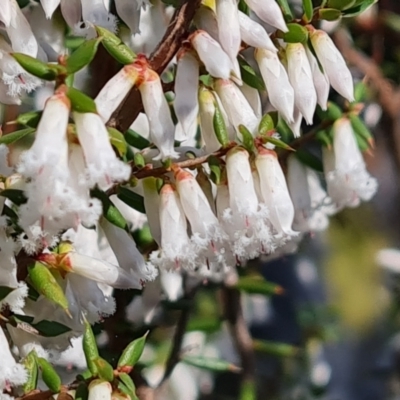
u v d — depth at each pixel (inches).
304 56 10.0
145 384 12.0
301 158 11.3
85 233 10.5
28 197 9.2
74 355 11.1
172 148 9.7
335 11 10.0
